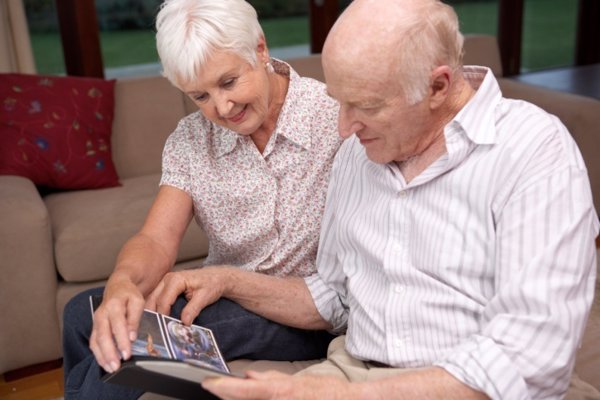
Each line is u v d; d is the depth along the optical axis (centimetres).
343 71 109
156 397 136
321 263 154
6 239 221
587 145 299
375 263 133
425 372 107
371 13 108
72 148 274
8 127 270
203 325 151
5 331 228
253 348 156
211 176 162
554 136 112
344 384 108
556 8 529
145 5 410
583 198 107
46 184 273
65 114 276
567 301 104
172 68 139
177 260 251
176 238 161
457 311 118
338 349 144
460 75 118
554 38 539
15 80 278
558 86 488
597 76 512
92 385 139
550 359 103
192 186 164
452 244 118
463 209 117
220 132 161
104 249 235
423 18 107
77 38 389
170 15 137
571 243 104
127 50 414
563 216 105
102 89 287
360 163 140
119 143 291
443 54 110
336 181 147
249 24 140
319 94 160
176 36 135
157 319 135
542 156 110
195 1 136
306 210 161
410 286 125
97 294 155
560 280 104
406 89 110
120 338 121
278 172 159
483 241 114
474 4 507
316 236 162
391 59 107
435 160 122
